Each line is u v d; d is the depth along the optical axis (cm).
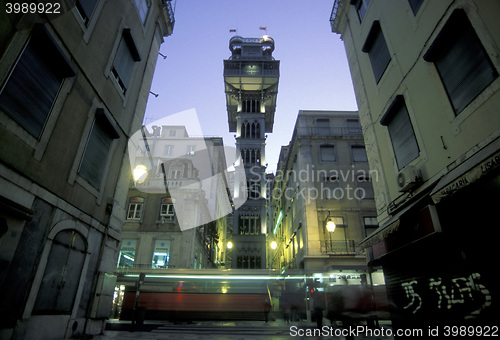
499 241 435
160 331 953
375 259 858
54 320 632
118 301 1684
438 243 582
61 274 657
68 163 673
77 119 704
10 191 496
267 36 6131
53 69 605
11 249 492
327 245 1909
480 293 471
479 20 529
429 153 670
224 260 3556
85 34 715
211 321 1420
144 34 1135
